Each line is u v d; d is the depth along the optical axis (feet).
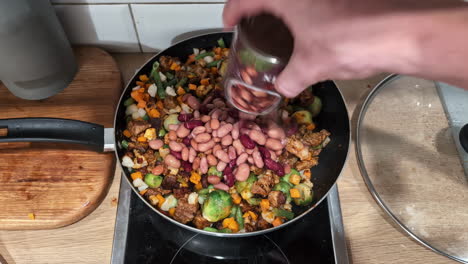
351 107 2.58
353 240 2.14
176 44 2.55
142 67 2.49
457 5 1.14
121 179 2.23
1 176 2.19
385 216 2.20
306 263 2.02
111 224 2.18
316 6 1.24
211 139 2.28
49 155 2.26
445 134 2.38
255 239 2.10
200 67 2.57
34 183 2.18
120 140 2.29
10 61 2.11
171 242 2.08
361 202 2.25
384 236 2.15
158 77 2.52
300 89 1.42
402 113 2.44
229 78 1.80
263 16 1.46
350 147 2.41
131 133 2.35
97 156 2.26
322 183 2.26
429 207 2.14
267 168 2.27
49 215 2.09
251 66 1.49
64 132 2.05
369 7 1.18
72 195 2.15
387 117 2.43
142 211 2.14
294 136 2.33
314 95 2.48
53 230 2.15
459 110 2.45
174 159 2.22
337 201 2.19
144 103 2.44
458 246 2.00
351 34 1.17
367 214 2.21
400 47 1.15
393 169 2.26
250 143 2.23
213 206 2.03
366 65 1.24
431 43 1.12
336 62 1.24
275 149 2.28
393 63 1.21
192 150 2.26
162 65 2.56
